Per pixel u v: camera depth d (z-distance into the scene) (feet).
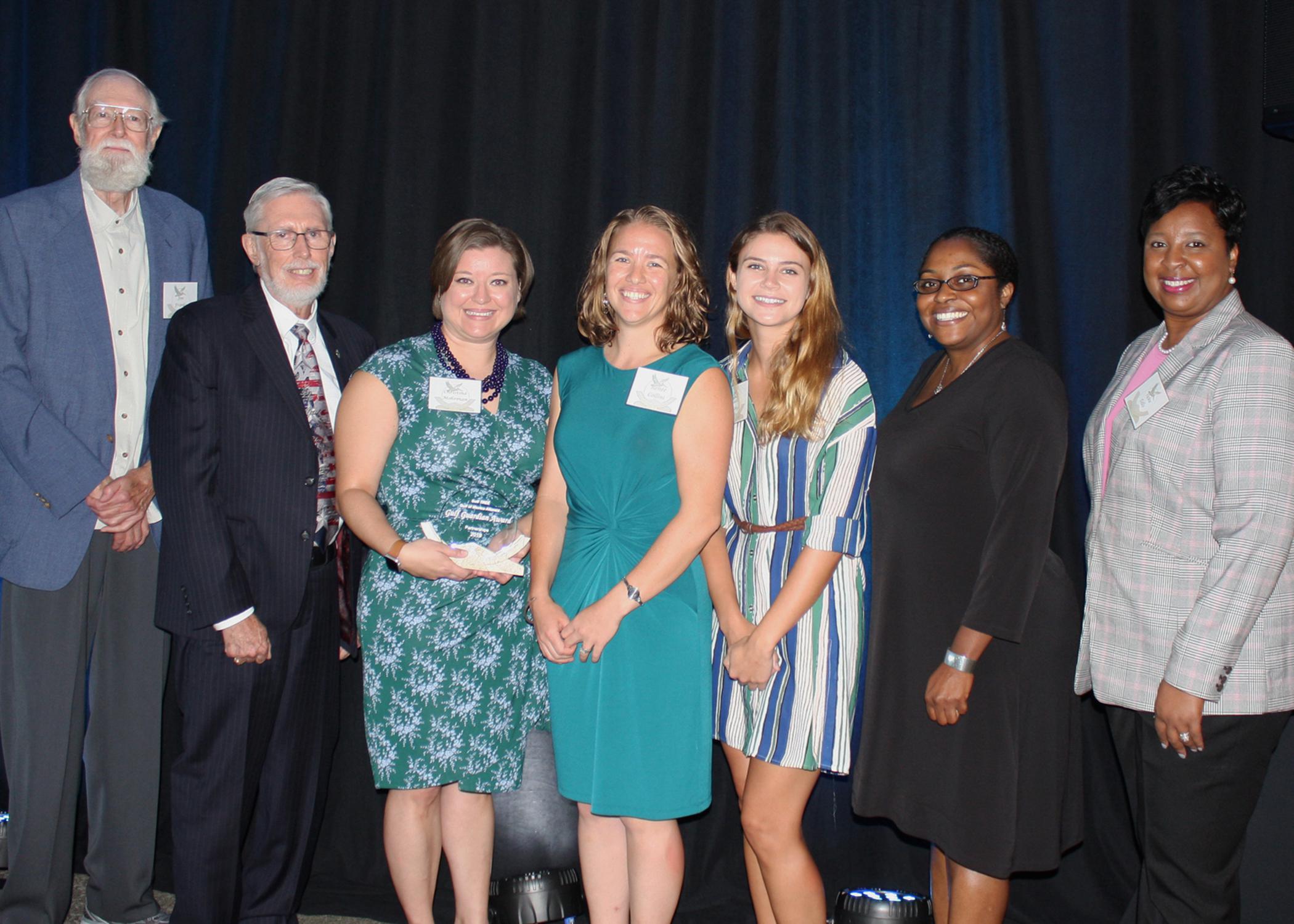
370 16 10.60
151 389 8.91
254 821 8.95
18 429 8.28
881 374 9.82
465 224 7.91
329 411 8.38
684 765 7.19
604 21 10.11
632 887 7.35
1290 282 9.23
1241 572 6.42
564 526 7.66
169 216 9.21
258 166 10.80
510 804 8.81
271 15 10.77
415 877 8.07
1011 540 6.91
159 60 10.91
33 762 8.59
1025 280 9.51
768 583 7.29
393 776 7.82
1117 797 9.55
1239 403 6.57
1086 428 8.79
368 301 10.57
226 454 7.86
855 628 7.30
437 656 7.75
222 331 7.91
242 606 7.72
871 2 9.86
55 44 10.98
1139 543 7.10
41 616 8.61
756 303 7.22
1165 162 9.37
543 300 10.23
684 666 7.21
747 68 9.95
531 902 8.50
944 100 9.68
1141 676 7.06
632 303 7.13
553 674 7.54
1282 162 9.24
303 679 8.23
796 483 7.22
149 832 9.15
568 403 7.57
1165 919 7.04
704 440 7.09
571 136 10.23
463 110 10.37
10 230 8.42
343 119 10.61
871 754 7.64
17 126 11.10
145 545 8.91
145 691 9.01
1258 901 8.07
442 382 7.79
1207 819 6.82
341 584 8.52
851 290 9.86
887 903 8.56
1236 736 6.72
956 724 7.22
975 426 7.20
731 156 9.98
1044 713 7.16
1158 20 9.38
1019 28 9.52
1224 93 9.33
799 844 7.41
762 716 7.30
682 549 7.02
